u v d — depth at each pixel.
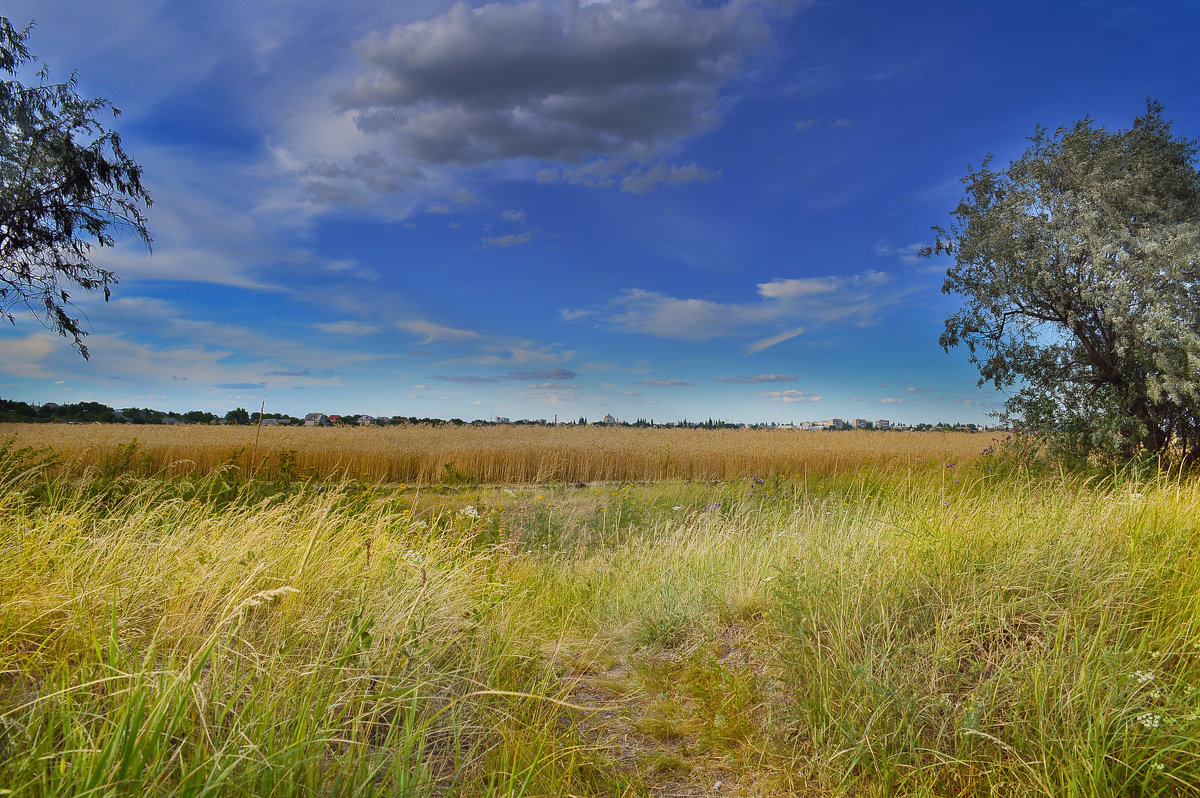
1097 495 5.15
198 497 6.12
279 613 3.13
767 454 19.56
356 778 2.13
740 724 2.89
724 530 7.48
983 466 12.08
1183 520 4.13
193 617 2.81
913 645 3.03
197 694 2.14
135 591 3.04
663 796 2.48
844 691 2.78
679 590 4.92
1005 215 11.20
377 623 3.09
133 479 6.24
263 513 4.61
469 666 3.23
